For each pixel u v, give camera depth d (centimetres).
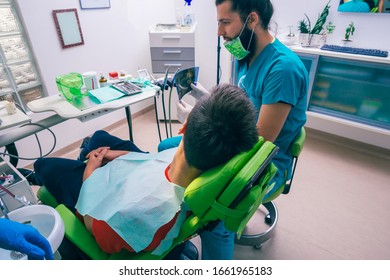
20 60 183
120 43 245
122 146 119
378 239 141
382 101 188
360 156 213
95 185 86
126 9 240
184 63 230
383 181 184
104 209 76
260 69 106
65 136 223
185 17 232
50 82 200
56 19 191
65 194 95
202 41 258
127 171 89
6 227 54
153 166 86
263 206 161
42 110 118
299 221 153
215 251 95
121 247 72
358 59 174
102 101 122
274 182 95
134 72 269
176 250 89
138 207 69
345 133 229
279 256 134
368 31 192
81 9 206
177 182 71
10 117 116
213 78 272
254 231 146
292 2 214
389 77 176
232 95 59
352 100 201
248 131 60
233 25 100
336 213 158
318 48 197
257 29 100
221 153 59
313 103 216
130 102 124
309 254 134
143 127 264
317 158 211
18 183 95
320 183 183
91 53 222
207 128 57
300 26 207
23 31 180
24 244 54
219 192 60
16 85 186
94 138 123
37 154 207
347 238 142
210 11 241
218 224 79
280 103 95
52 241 66
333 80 202
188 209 72
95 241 78
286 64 95
